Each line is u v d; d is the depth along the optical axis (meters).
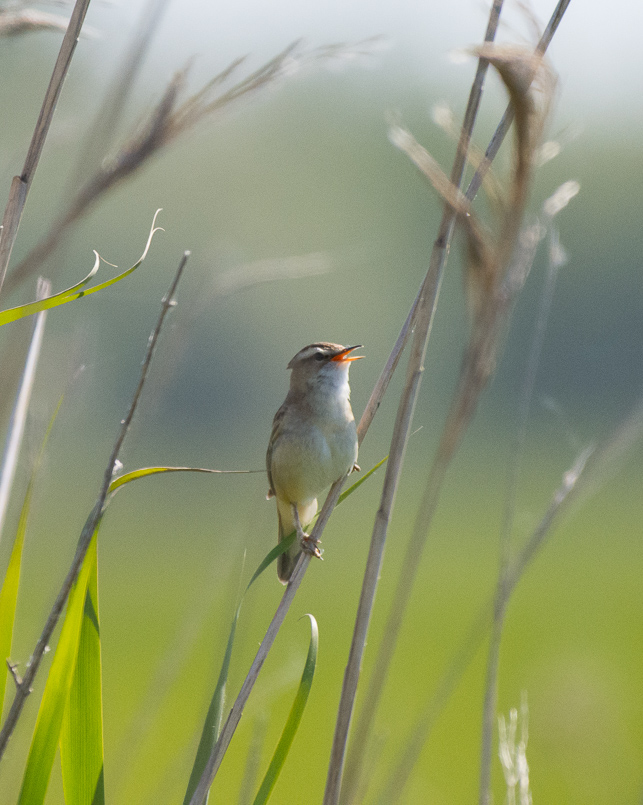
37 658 3.65
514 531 6.39
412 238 30.44
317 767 13.22
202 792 4.05
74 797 4.01
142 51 5.73
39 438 5.23
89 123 5.92
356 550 28.62
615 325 35.66
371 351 30.44
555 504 5.86
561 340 35.59
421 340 5.03
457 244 4.57
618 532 30.44
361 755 5.21
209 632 17.47
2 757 3.59
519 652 18.27
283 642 14.96
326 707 15.90
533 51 3.95
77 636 4.03
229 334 32.44
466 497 33.69
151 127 4.69
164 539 27.91
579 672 15.95
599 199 35.16
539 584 24.34
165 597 22.34
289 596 4.86
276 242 18.19
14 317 3.98
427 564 26.98
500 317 4.68
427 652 18.83
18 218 4.36
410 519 31.95
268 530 7.18
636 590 23.33
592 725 12.85
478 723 14.34
